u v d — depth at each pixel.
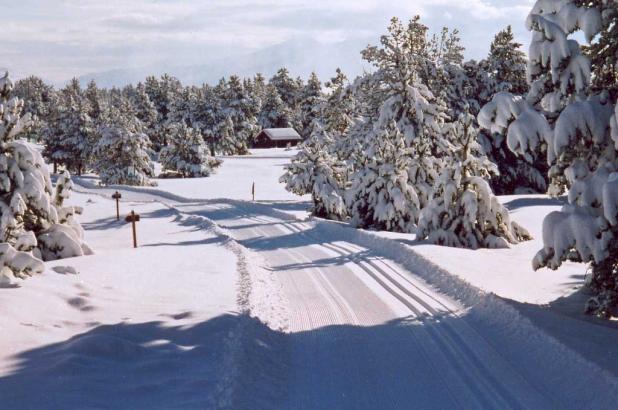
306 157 38.41
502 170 46.72
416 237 23.11
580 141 11.66
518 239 23.84
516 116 11.90
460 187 22.83
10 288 11.30
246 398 7.01
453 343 9.75
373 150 32.88
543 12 11.68
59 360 7.55
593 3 11.34
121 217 40.09
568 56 11.17
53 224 19.47
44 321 9.54
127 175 72.88
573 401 7.18
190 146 81.94
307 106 120.44
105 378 7.19
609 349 8.70
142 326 9.56
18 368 7.32
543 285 16.05
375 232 25.98
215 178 77.31
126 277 14.95
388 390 7.71
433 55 51.19
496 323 10.77
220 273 16.33
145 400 6.61
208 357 8.30
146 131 119.44
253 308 11.69
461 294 13.27
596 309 11.96
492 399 7.32
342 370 8.55
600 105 11.28
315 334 10.55
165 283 14.47
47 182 19.55
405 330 10.68
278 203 48.34
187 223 34.56
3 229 16.50
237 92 125.69
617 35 11.50
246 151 122.62
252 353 8.73
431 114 41.56
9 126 18.09
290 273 17.16
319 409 7.10
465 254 19.70
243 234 28.19
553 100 11.78
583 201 11.09
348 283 15.36
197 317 10.44
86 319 10.11
